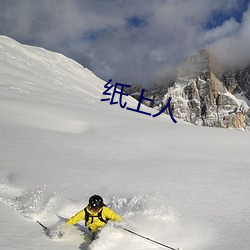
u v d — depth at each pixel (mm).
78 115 30375
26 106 29609
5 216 6332
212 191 9211
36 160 12281
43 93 48406
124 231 5605
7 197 7953
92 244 5188
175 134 24344
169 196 8508
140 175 11164
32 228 5914
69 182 9602
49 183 9328
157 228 5969
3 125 20047
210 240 5586
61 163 12227
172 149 18688
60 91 64375
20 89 44750
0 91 38125
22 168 10852
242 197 8609
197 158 15977
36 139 17094
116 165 12875
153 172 11742
